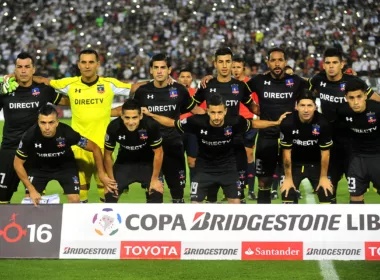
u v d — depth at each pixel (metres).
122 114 12.80
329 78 14.04
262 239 11.50
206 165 13.59
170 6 62.84
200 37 58.72
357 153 13.49
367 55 54.19
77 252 11.53
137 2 62.75
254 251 11.48
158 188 13.23
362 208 11.52
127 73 51.34
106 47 56.91
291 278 10.68
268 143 14.71
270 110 14.70
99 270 11.16
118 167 13.73
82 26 60.50
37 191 13.56
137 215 11.59
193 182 13.61
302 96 12.69
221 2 63.38
